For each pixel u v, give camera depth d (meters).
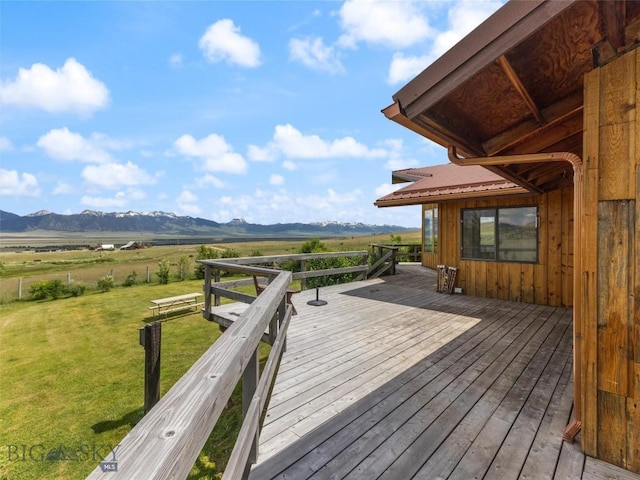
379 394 2.42
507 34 1.52
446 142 2.37
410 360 3.08
